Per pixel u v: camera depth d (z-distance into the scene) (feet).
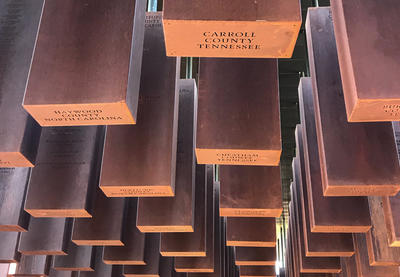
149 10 18.95
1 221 16.61
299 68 32.09
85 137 16.96
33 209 15.83
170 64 15.78
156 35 16.22
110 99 10.68
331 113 14.43
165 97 15.33
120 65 11.05
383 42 10.09
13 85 13.14
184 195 18.02
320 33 15.39
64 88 10.86
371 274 20.92
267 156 13.52
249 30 9.44
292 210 32.40
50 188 16.14
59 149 16.75
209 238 26.61
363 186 13.48
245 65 14.33
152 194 15.12
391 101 9.55
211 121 13.53
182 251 21.98
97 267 30.63
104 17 11.71
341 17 10.88
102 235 20.22
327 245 21.71
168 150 14.65
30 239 20.49
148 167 14.46
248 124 13.43
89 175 16.28
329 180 13.61
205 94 13.94
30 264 26.21
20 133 12.69
